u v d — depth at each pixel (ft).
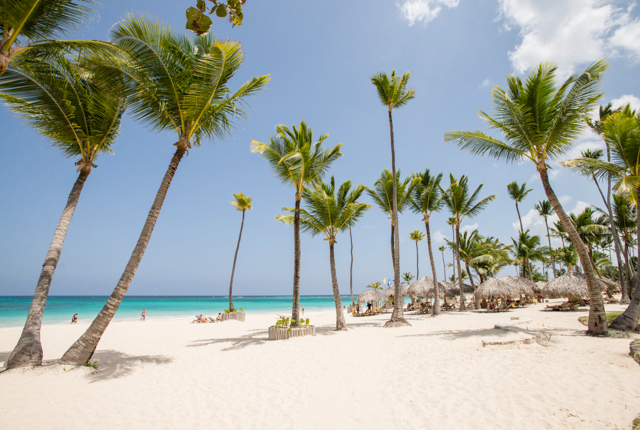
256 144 36.47
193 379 20.04
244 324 61.21
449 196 71.87
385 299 84.89
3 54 14.25
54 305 161.89
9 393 16.08
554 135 30.27
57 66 20.90
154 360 25.70
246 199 83.25
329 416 13.62
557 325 37.91
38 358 20.36
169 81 23.81
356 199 47.50
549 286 57.77
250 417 13.84
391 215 56.39
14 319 84.53
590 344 24.81
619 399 13.37
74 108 22.91
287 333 35.68
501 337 28.55
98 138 25.00
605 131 30.55
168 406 15.30
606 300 74.13
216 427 12.89
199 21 5.57
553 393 14.46
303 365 23.17
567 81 29.81
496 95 31.76
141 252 23.24
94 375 20.25
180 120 26.03
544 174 31.76
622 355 20.68
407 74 47.44
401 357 24.47
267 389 17.72
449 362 21.63
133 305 182.80
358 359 24.53
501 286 66.59
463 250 88.28
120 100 25.13
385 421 12.84
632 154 29.19
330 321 64.44
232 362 24.79
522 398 14.14
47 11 15.16
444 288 82.23
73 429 12.69
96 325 21.86
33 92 20.62
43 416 13.88
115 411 14.65
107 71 22.03
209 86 24.34
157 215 24.12
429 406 14.08
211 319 68.28
